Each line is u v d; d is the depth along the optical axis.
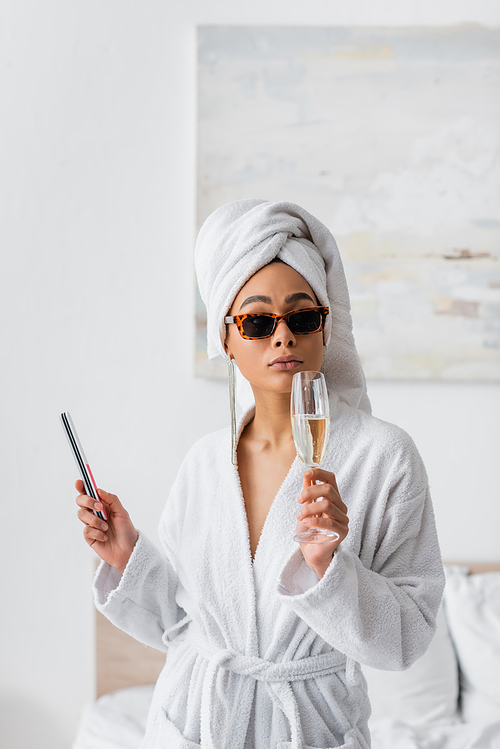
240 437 1.06
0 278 2.28
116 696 2.08
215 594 0.96
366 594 0.82
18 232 2.28
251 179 2.25
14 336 2.27
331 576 0.77
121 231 2.28
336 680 0.90
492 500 2.26
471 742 1.69
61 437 2.27
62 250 2.28
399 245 2.25
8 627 2.25
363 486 0.93
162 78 2.29
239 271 0.95
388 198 2.25
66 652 2.25
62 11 2.29
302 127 2.25
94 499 0.99
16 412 2.27
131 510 2.26
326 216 2.25
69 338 2.27
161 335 2.27
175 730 0.94
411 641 0.85
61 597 2.26
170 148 2.29
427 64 2.26
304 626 0.90
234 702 0.90
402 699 1.94
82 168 2.29
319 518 0.75
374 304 2.24
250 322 0.92
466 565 2.23
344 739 0.88
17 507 2.26
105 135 2.29
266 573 0.93
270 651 0.90
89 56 2.29
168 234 2.28
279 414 0.99
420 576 0.93
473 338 2.24
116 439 2.26
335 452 0.96
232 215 1.02
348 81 2.26
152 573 1.03
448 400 2.26
